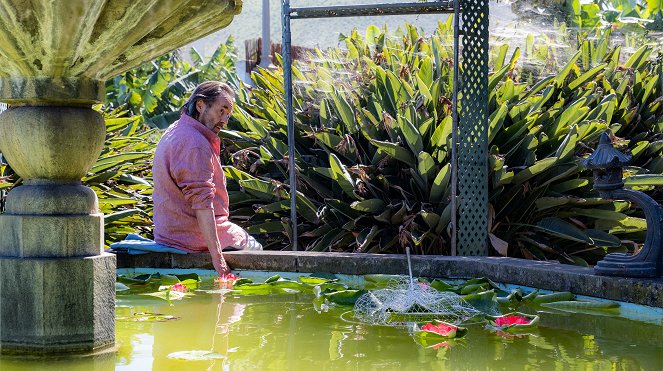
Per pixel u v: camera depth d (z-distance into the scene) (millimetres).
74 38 2664
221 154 7184
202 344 2945
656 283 3500
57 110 2840
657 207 3689
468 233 5305
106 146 6391
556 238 6051
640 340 3021
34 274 2820
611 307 3662
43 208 2865
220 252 4590
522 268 4137
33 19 2600
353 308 3674
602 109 6254
